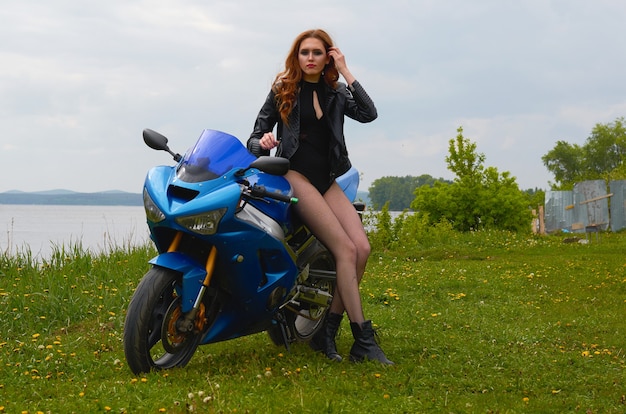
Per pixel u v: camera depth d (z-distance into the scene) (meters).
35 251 14.81
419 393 4.49
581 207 28.23
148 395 4.24
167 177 4.91
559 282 10.78
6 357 5.62
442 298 9.33
